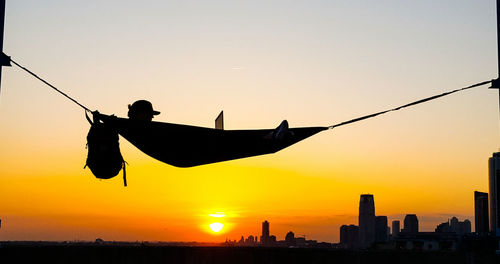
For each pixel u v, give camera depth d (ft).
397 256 37.81
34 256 31.55
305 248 37.01
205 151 26.17
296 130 26.21
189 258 35.32
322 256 36.83
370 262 37.47
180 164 26.76
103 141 25.25
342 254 37.35
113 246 33.83
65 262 32.42
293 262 36.86
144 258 34.19
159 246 34.96
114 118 25.21
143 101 27.63
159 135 25.54
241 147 26.12
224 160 26.78
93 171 25.68
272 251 36.42
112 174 25.80
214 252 35.70
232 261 35.88
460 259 37.11
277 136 25.40
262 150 26.43
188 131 25.54
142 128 25.40
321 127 26.22
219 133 25.64
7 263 30.91
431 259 37.86
